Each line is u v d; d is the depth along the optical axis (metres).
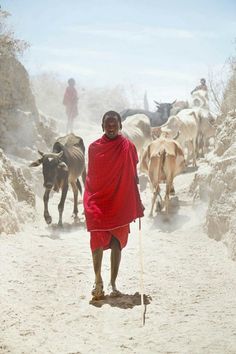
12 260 9.13
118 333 6.47
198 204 13.05
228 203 10.59
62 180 12.63
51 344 6.14
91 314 7.04
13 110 17.81
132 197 7.74
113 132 7.71
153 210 14.41
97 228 7.60
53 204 15.37
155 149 13.70
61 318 6.96
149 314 7.05
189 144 21.30
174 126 20.28
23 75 18.67
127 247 10.59
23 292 7.75
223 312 7.04
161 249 10.37
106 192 7.66
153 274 8.81
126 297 7.75
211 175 12.63
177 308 7.27
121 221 7.62
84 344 6.16
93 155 7.71
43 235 11.40
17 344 6.08
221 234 10.46
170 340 6.19
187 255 9.88
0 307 7.06
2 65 17.97
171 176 13.50
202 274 8.73
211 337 6.23
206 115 22.23
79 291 8.02
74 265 9.23
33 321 6.77
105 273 8.93
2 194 11.20
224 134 14.02
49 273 8.73
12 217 11.08
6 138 17.11
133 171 7.77
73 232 12.12
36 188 15.35
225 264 9.17
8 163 12.67
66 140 14.59
